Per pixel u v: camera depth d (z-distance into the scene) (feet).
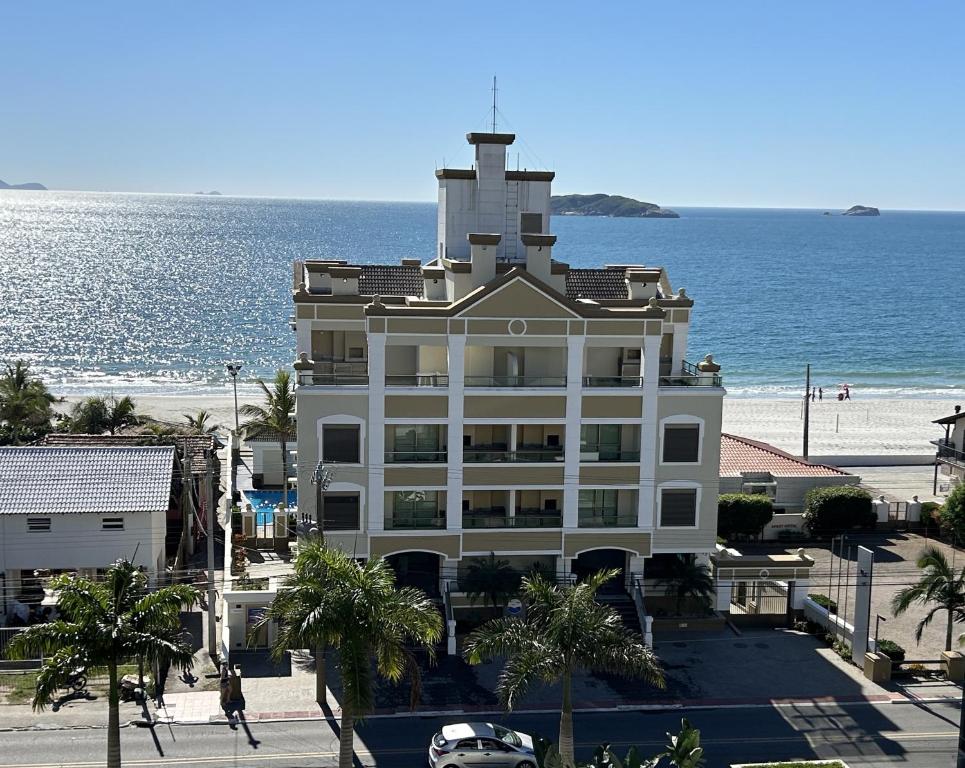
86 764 132.67
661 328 182.50
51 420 313.73
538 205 202.80
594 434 185.98
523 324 178.19
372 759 137.80
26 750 135.95
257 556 206.39
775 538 238.27
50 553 178.60
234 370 320.29
